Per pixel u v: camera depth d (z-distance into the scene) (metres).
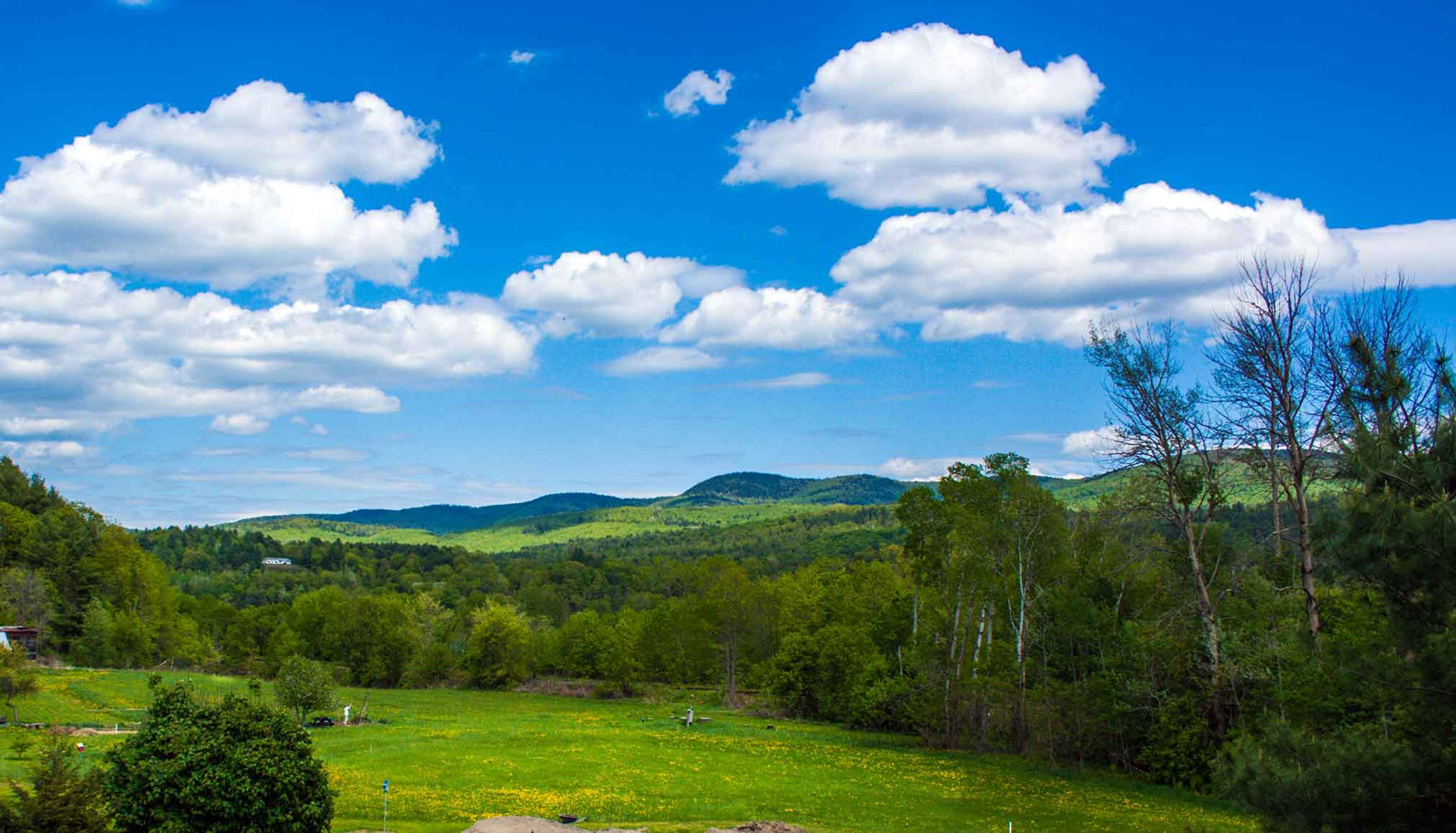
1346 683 21.86
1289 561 46.94
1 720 65.19
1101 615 58.47
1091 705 54.72
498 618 131.50
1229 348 42.03
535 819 34.62
